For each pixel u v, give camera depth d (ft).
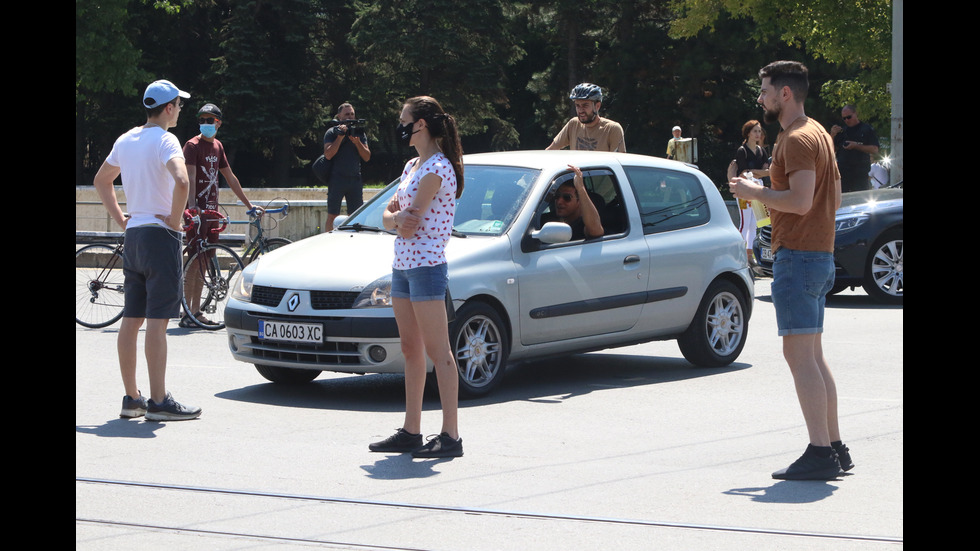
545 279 36.45
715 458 27.43
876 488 24.41
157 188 31.60
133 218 31.73
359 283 34.22
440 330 27.35
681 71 190.70
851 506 22.97
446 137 27.35
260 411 33.40
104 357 42.73
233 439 29.53
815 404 25.12
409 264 27.25
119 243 51.34
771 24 120.57
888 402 34.40
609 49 214.48
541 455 27.73
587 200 38.19
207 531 21.30
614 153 40.70
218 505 23.11
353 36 208.64
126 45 169.99
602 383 38.32
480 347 35.22
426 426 31.19
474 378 35.50
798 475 25.07
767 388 37.27
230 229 91.15
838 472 25.22
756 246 67.00
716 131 206.69
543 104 227.40
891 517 22.13
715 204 42.37
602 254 38.06
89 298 51.03
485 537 20.88
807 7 117.29
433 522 21.86
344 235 37.88
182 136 217.97
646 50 200.44
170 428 30.89
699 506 22.98
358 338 33.76
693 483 24.91
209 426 31.22
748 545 20.38
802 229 24.94
